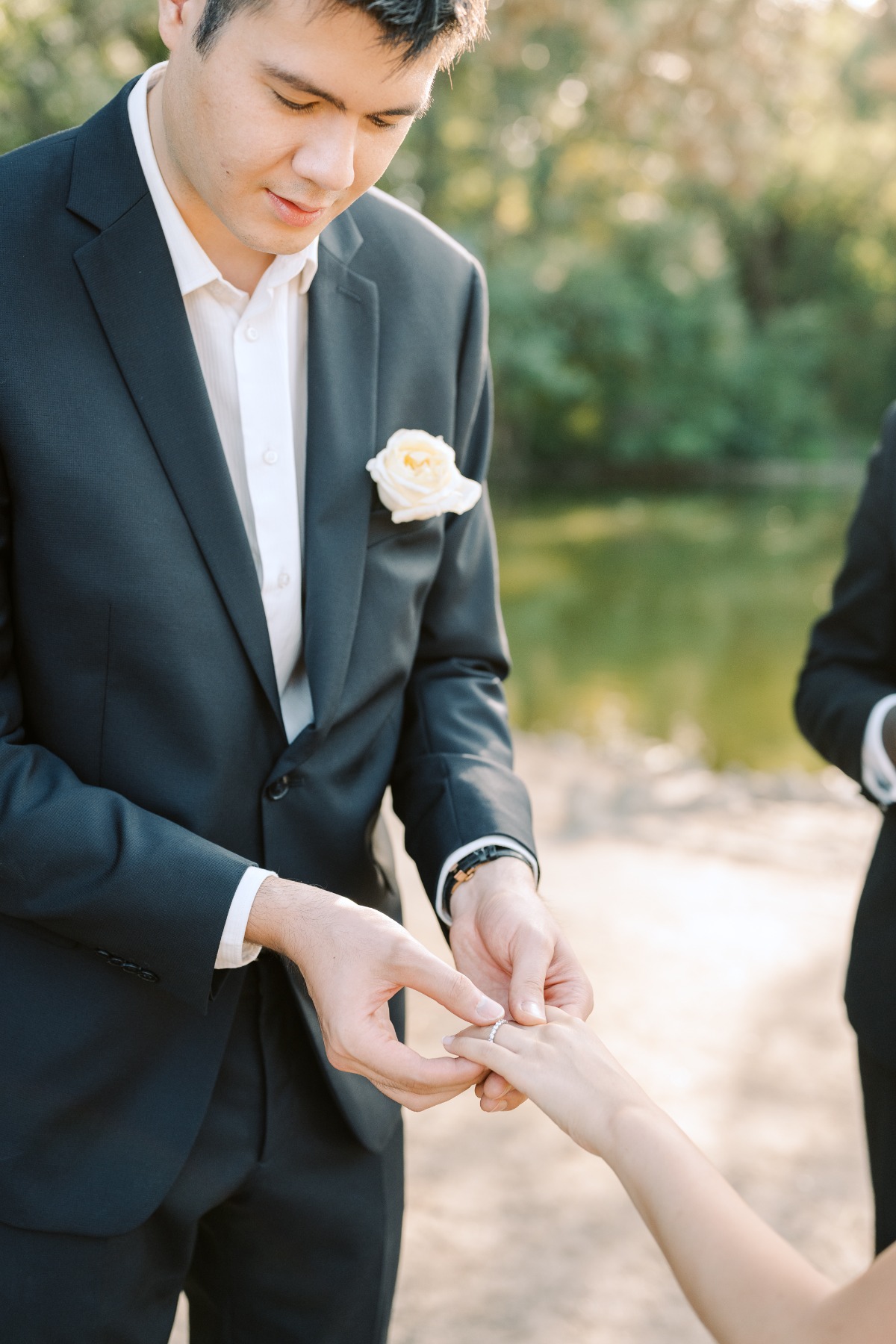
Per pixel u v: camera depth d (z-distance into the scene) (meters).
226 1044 1.25
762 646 10.16
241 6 0.99
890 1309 0.79
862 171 23.48
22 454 1.12
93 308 1.15
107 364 1.15
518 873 1.31
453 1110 2.84
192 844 1.16
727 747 7.27
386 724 1.38
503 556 14.27
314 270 1.25
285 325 1.24
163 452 1.16
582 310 20.73
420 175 16.20
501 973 1.25
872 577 1.74
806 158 23.02
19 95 6.66
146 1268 1.27
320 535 1.26
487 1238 2.38
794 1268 0.86
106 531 1.13
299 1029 1.30
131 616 1.15
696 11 14.24
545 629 10.62
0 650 1.18
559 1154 2.67
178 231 1.16
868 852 4.83
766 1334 0.83
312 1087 1.32
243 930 1.14
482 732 1.43
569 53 14.71
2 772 1.15
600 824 5.00
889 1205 1.55
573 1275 2.29
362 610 1.30
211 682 1.19
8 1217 1.20
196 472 1.17
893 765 1.61
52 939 1.21
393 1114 1.38
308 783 1.27
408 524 1.33
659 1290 2.26
